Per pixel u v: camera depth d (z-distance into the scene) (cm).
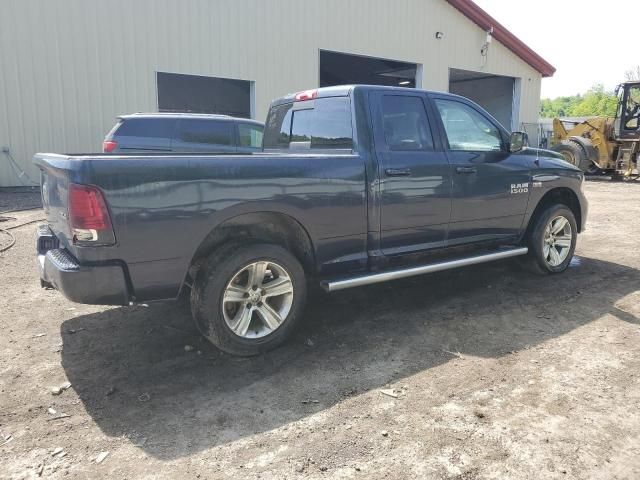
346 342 413
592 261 658
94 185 312
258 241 385
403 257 458
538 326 443
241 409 317
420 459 267
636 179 1753
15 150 1211
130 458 271
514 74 2159
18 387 343
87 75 1255
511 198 530
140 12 1301
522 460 266
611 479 252
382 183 430
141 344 411
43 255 385
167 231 336
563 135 1916
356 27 1681
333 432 292
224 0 1419
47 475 257
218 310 364
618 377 352
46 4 1191
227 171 353
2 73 1173
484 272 605
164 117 962
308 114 486
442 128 481
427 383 346
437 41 1889
